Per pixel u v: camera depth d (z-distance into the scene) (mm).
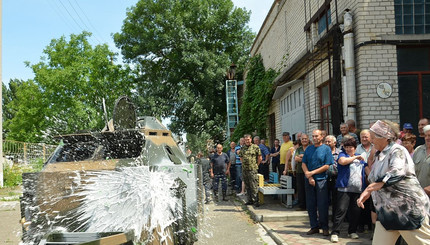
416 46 9359
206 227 8266
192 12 31266
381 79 9195
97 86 31234
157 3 31375
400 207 3852
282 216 8672
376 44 9211
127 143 5859
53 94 30906
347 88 9469
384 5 9289
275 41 17938
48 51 32406
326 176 6980
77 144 6031
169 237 5223
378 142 4082
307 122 13742
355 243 6355
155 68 33000
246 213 9898
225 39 33625
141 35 31328
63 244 4004
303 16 13945
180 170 5688
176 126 29625
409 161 3934
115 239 3934
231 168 14727
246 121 20688
